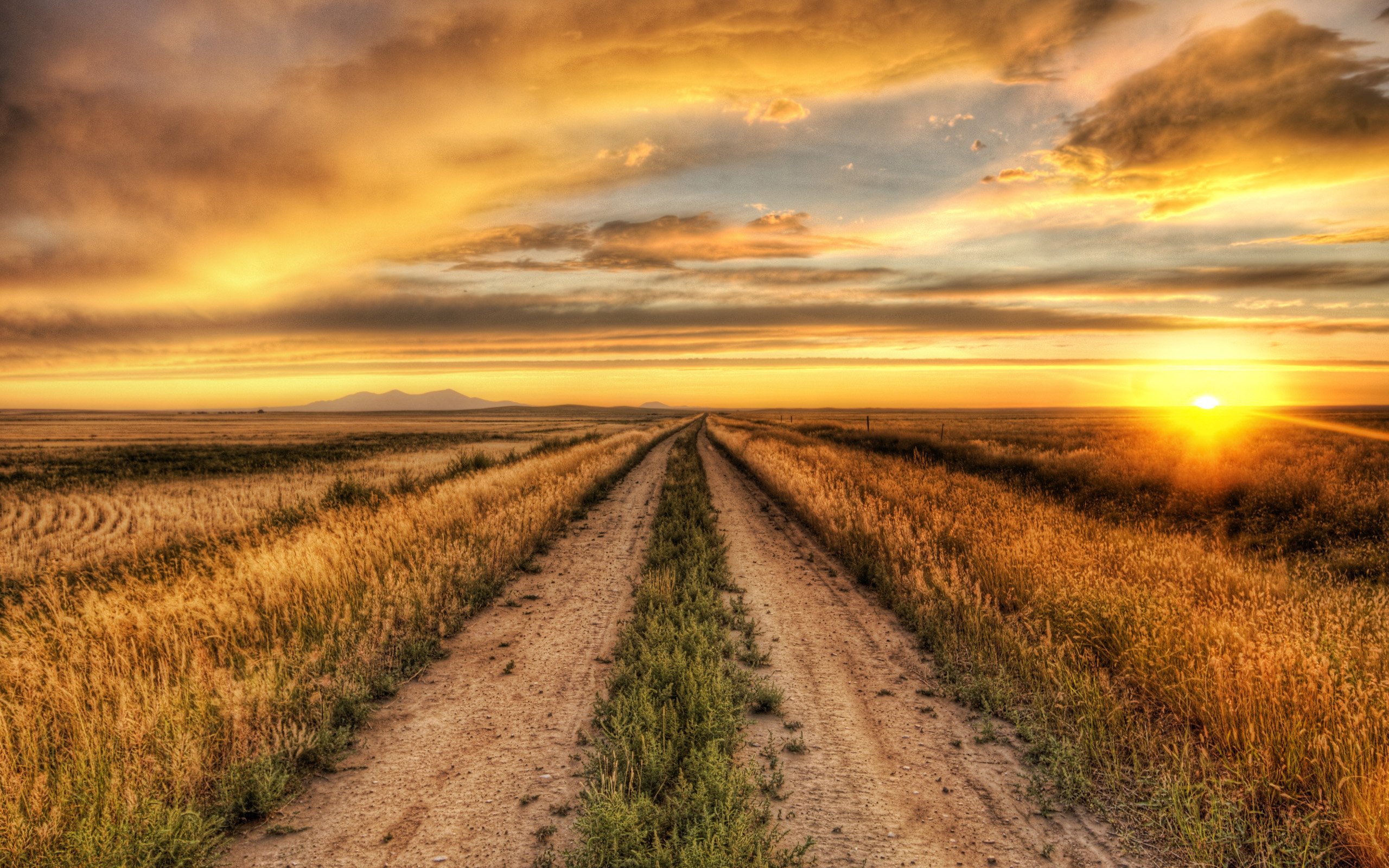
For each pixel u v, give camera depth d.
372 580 7.02
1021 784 3.85
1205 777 3.52
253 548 8.67
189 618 5.62
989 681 5.02
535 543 11.01
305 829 3.43
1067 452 23.58
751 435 44.19
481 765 4.10
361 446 54.44
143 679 4.43
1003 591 7.00
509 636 6.65
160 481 25.64
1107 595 5.74
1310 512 10.29
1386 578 7.21
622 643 6.15
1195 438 27.23
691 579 8.06
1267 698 3.81
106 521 16.09
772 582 8.88
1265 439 25.91
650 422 136.88
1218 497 12.12
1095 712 4.19
